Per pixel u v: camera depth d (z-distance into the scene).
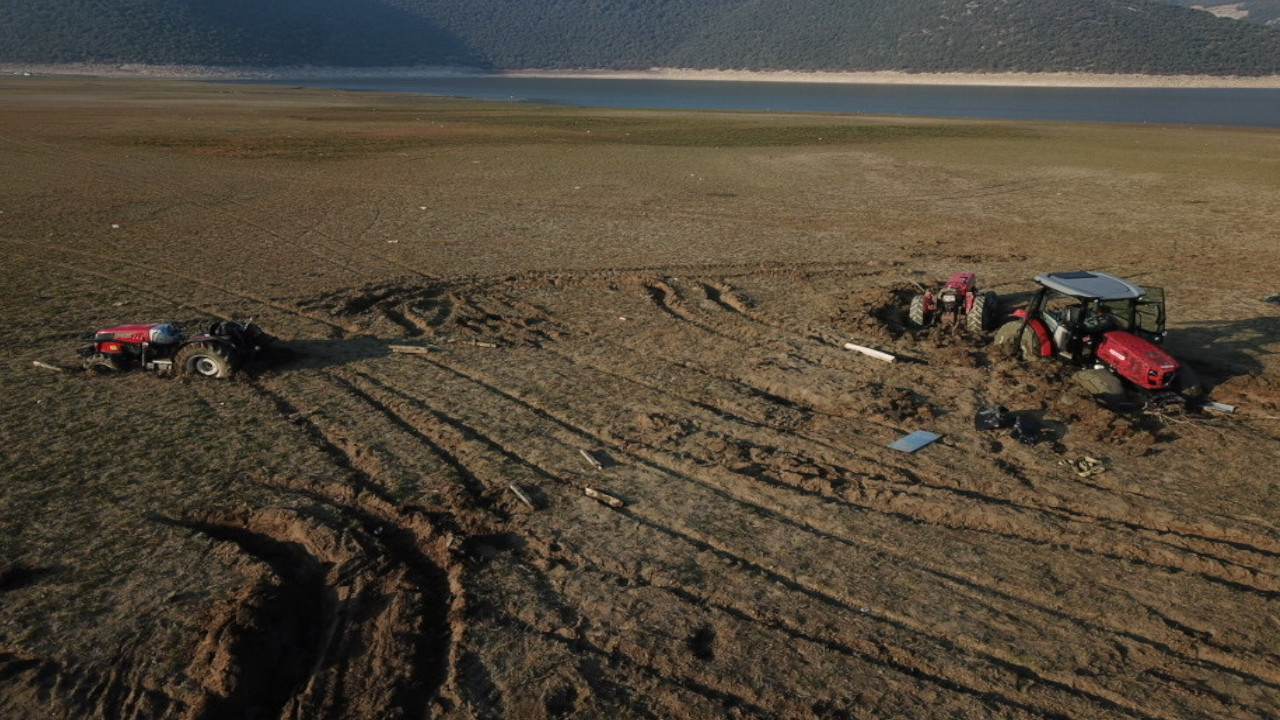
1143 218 28.78
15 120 63.16
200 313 16.92
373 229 25.97
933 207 31.12
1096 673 6.93
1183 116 108.06
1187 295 18.62
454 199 31.88
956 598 7.88
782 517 9.29
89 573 8.05
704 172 40.50
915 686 6.77
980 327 15.48
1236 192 34.31
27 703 6.46
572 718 6.44
